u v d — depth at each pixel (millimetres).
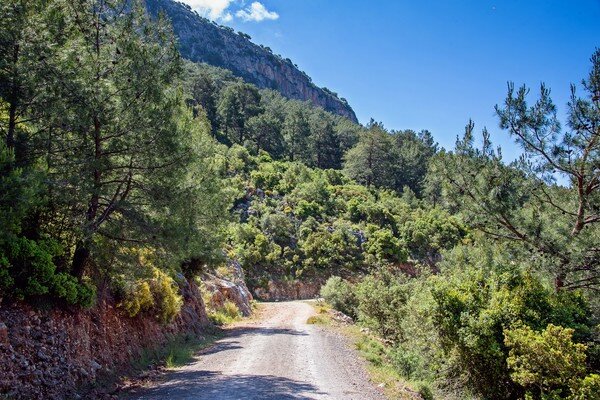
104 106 10023
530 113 11234
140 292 13984
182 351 14922
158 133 10477
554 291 11219
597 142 10703
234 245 57469
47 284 9422
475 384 11906
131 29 10992
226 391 9320
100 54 10445
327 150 113062
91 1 10727
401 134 138125
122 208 11297
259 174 74125
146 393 9336
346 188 85000
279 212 66125
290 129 111875
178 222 11945
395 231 70250
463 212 12211
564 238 10648
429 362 14016
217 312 26359
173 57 11133
